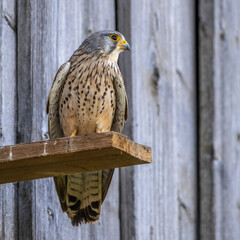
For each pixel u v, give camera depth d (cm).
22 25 1004
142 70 1171
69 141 781
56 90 978
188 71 1313
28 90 981
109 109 1020
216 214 1293
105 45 1035
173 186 1201
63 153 781
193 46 1341
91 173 939
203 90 1338
